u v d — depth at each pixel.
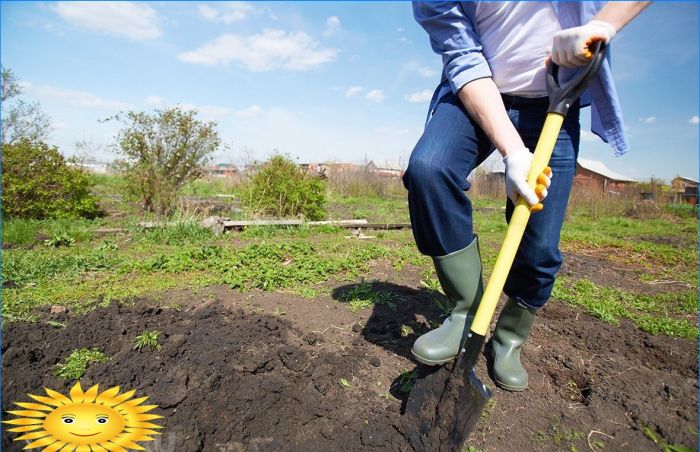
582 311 3.58
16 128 10.78
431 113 2.08
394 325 2.92
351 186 17.28
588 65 1.58
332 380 2.24
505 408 2.08
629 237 9.68
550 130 1.64
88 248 5.73
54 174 7.95
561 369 2.49
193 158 9.04
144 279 4.11
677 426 1.95
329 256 5.16
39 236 6.29
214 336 2.63
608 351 2.76
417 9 1.91
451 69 1.81
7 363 2.19
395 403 2.08
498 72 1.88
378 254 5.25
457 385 1.68
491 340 2.55
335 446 1.80
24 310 3.06
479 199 18.17
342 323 2.99
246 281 3.99
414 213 1.88
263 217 8.64
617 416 2.05
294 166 9.17
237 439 1.83
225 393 2.06
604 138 2.00
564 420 2.01
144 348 2.40
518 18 1.77
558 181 1.98
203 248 5.09
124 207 10.46
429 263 4.92
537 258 2.03
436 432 1.72
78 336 2.55
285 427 1.90
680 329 3.20
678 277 5.39
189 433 1.81
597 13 1.69
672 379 2.40
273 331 2.77
